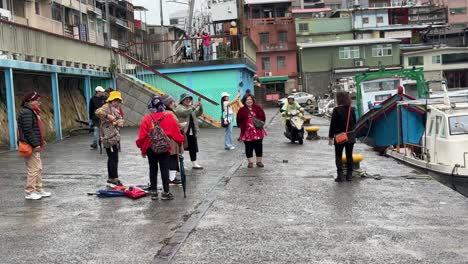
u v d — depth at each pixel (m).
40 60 17.97
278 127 25.47
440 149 13.25
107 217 7.71
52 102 20.38
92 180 10.93
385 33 76.88
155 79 25.84
